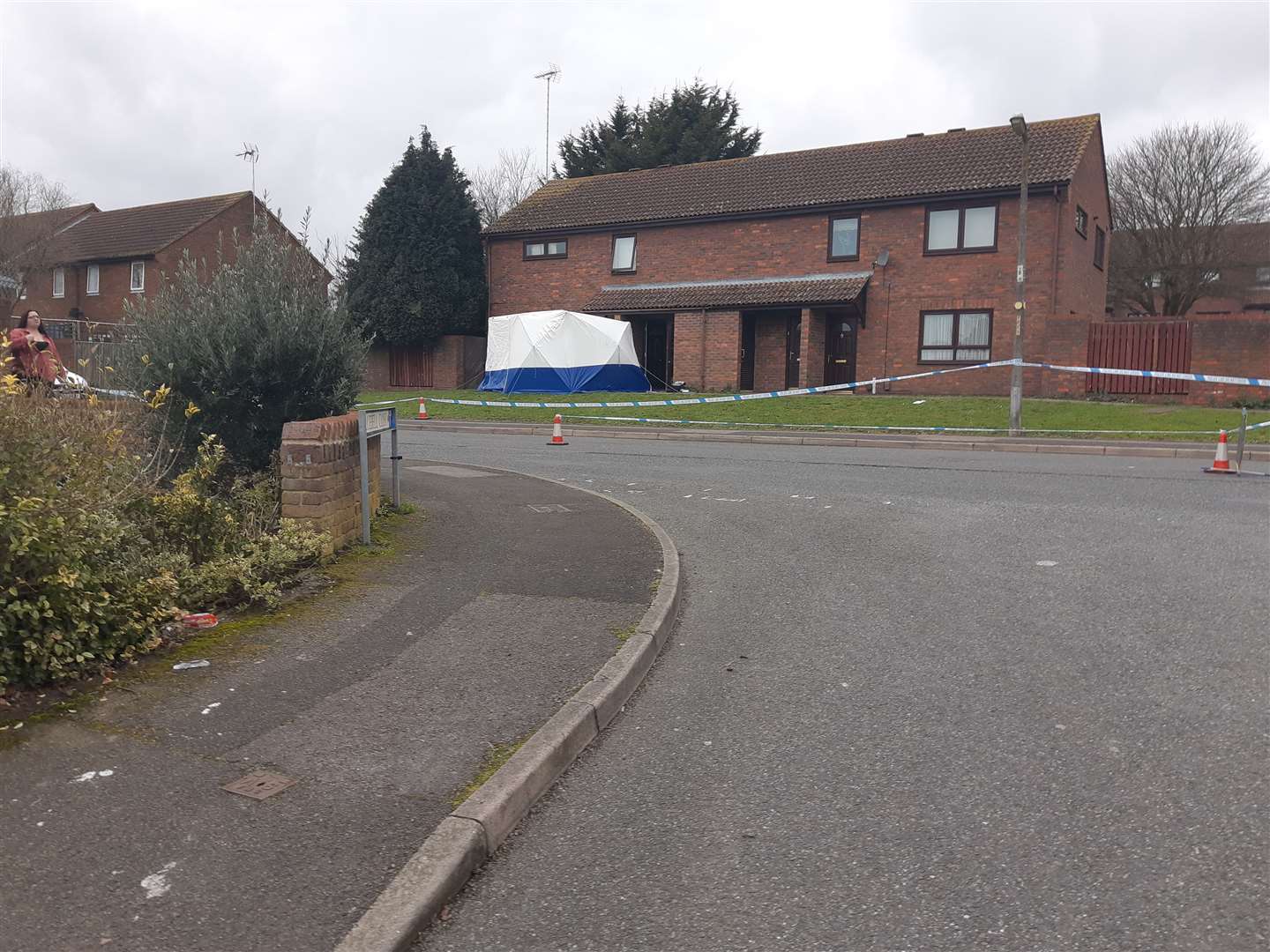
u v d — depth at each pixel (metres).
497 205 55.53
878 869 3.23
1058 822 3.52
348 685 4.60
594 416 21.56
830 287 24.91
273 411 8.00
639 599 6.18
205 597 5.73
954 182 23.98
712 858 3.32
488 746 3.97
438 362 30.55
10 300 35.84
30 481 4.45
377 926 2.78
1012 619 6.06
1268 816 3.52
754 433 18.69
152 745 3.88
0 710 4.12
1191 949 2.77
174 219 40.69
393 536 7.93
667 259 28.19
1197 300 40.94
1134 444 15.59
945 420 19.19
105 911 2.82
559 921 2.95
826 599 6.65
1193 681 4.89
